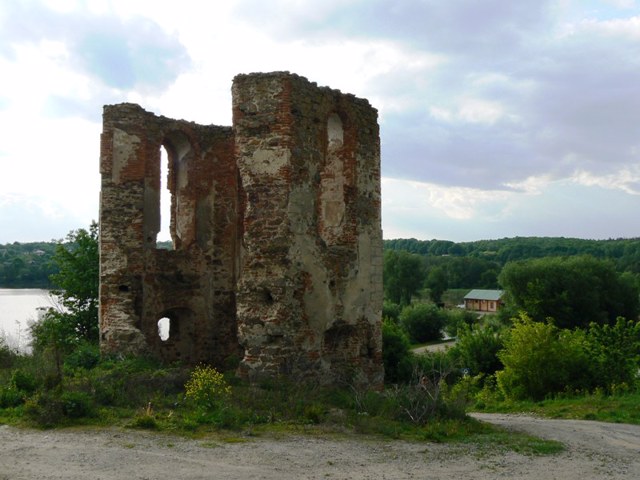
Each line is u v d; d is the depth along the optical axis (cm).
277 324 1392
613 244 11462
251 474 798
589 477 884
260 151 1434
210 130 1956
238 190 1952
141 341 1678
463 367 3050
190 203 1916
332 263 1533
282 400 1213
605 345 2383
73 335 2094
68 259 2247
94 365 1559
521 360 2281
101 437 952
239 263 1944
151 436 966
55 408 1042
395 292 6931
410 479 814
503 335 3178
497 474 863
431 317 5206
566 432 1276
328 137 1658
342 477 804
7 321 3731
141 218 1764
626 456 1052
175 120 1884
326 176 1650
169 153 1970
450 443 1039
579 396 2072
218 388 1195
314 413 1120
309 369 1445
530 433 1220
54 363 1488
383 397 1289
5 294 7631
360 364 1612
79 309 2230
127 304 1720
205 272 1922
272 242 1413
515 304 4669
